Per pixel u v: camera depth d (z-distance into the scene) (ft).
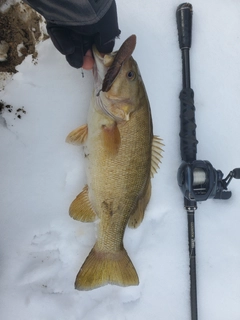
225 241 1.66
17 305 1.47
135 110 1.30
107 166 1.35
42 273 1.50
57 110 1.54
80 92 1.55
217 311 1.62
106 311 1.53
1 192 1.50
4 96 1.50
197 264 1.63
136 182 1.38
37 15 1.51
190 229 1.54
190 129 1.54
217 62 1.69
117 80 1.24
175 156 1.64
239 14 1.70
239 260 1.65
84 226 1.54
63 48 1.23
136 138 1.33
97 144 1.36
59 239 1.52
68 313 1.50
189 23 1.57
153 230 1.61
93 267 1.43
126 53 1.15
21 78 1.51
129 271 1.45
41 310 1.48
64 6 1.05
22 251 1.50
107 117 1.31
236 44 1.70
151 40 1.63
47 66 1.53
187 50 1.58
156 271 1.59
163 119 1.63
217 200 1.67
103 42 1.29
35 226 1.51
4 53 1.51
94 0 1.05
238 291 1.64
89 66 1.39
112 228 1.42
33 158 1.52
